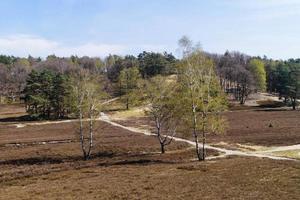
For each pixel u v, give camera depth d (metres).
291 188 34.03
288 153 61.78
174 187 36.62
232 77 180.50
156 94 67.62
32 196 36.28
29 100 132.25
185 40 57.97
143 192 35.16
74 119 126.81
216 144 73.00
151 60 197.62
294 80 149.12
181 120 60.56
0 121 128.00
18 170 54.62
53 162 61.16
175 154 64.38
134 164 54.62
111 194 34.97
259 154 61.16
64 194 36.25
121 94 152.00
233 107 153.50
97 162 59.28
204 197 32.34
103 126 107.44
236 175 41.00
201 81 57.09
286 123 104.31
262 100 171.88
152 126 104.88
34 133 98.38
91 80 73.44
